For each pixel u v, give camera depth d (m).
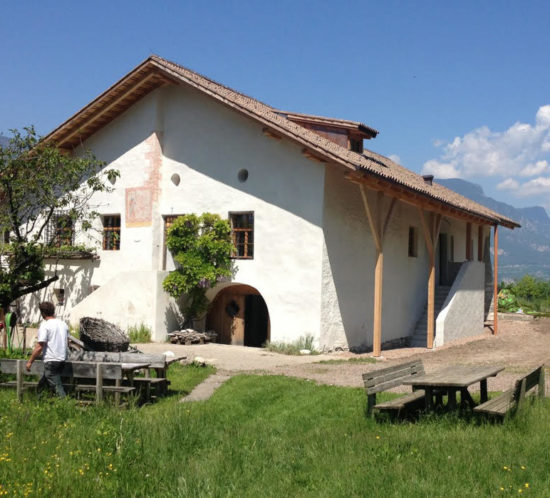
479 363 13.96
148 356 9.88
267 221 16.14
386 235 18.42
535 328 23.61
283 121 16.84
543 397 8.57
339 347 15.92
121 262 18.52
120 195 18.70
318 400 9.05
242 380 10.74
